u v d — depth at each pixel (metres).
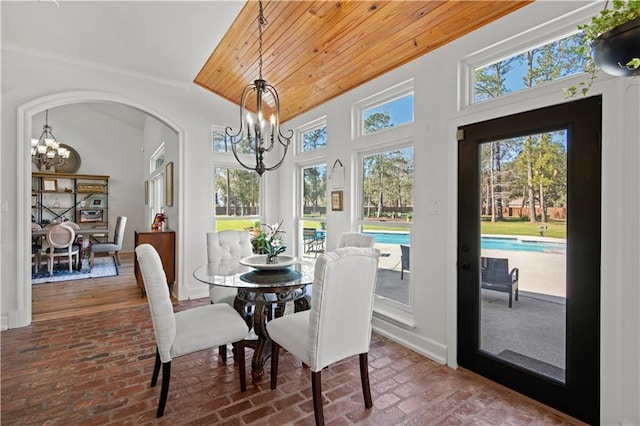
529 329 2.08
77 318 3.47
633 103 1.63
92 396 2.05
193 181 4.25
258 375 2.33
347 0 2.36
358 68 3.11
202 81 3.97
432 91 2.63
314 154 4.14
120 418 1.84
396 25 2.48
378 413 1.92
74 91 3.43
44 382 2.21
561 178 1.92
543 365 2.01
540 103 1.98
